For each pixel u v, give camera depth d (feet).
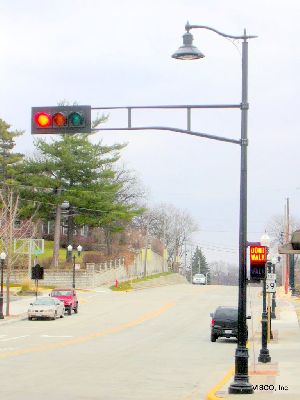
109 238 415.44
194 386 82.07
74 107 71.82
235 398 67.92
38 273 228.63
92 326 184.44
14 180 325.01
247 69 73.61
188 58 71.31
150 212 587.68
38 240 311.88
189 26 72.13
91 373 93.35
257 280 75.20
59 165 324.19
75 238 404.98
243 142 73.15
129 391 77.10
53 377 88.48
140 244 479.82
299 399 66.64
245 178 73.36
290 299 288.10
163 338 154.81
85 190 325.42
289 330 171.42
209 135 73.46
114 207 335.47
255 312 234.38
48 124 71.72
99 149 331.77
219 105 73.36
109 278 364.58
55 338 150.71
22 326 182.60
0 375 90.07
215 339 148.05
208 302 274.77
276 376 88.84
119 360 110.73
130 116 73.82
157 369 99.25
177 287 389.19
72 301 221.87
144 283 389.19
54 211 340.39
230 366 104.01
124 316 217.36
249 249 75.56
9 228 254.47
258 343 142.72
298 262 560.20
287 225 322.14
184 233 643.45
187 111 73.67
